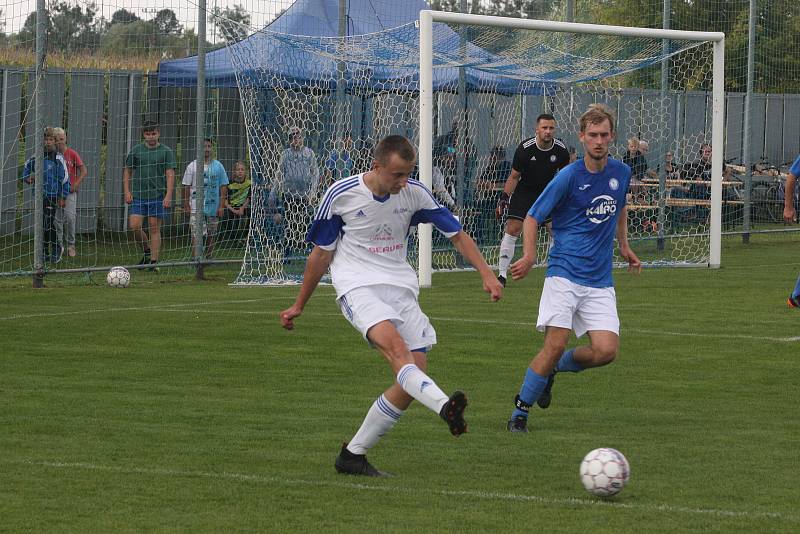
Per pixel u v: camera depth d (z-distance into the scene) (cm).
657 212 4978
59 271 3728
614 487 1316
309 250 4069
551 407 1897
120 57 5206
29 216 4778
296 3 4812
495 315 3020
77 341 2556
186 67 4759
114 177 5094
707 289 3644
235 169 4597
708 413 1839
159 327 2770
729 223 5934
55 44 4825
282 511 1277
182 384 2078
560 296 1703
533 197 3578
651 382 2111
